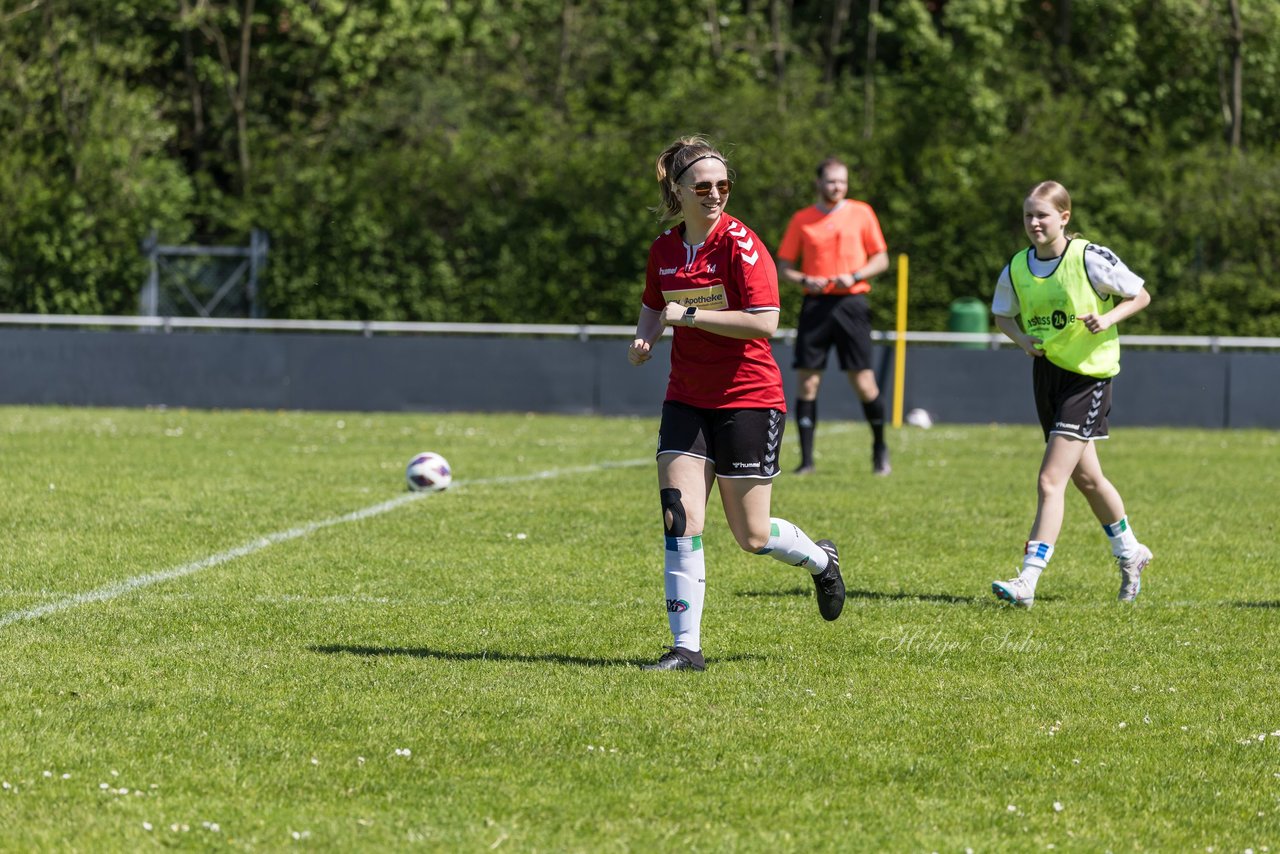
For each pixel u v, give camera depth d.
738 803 11.90
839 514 29.42
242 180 80.31
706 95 72.56
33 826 11.15
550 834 11.16
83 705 14.45
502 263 68.19
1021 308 20.66
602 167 68.56
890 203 67.75
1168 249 68.44
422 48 85.25
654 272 16.31
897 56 98.19
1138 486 35.38
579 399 59.78
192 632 17.86
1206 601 20.92
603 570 22.53
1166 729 14.26
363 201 68.50
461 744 13.34
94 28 77.81
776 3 92.44
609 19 89.94
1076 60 87.19
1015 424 58.16
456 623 18.62
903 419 58.31
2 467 35.25
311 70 85.06
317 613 19.08
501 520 27.66
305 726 13.84
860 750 13.38
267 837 11.02
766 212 68.50
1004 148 70.38
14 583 20.77
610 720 14.17
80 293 68.75
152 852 10.70
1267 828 11.60
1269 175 67.62
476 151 69.75
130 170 71.88
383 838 11.02
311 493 31.31
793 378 59.00
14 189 67.88
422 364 59.81
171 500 29.72
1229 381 57.72
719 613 19.50
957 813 11.79
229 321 62.09
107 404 60.03
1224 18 85.94
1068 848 11.09
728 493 16.38
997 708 14.91
